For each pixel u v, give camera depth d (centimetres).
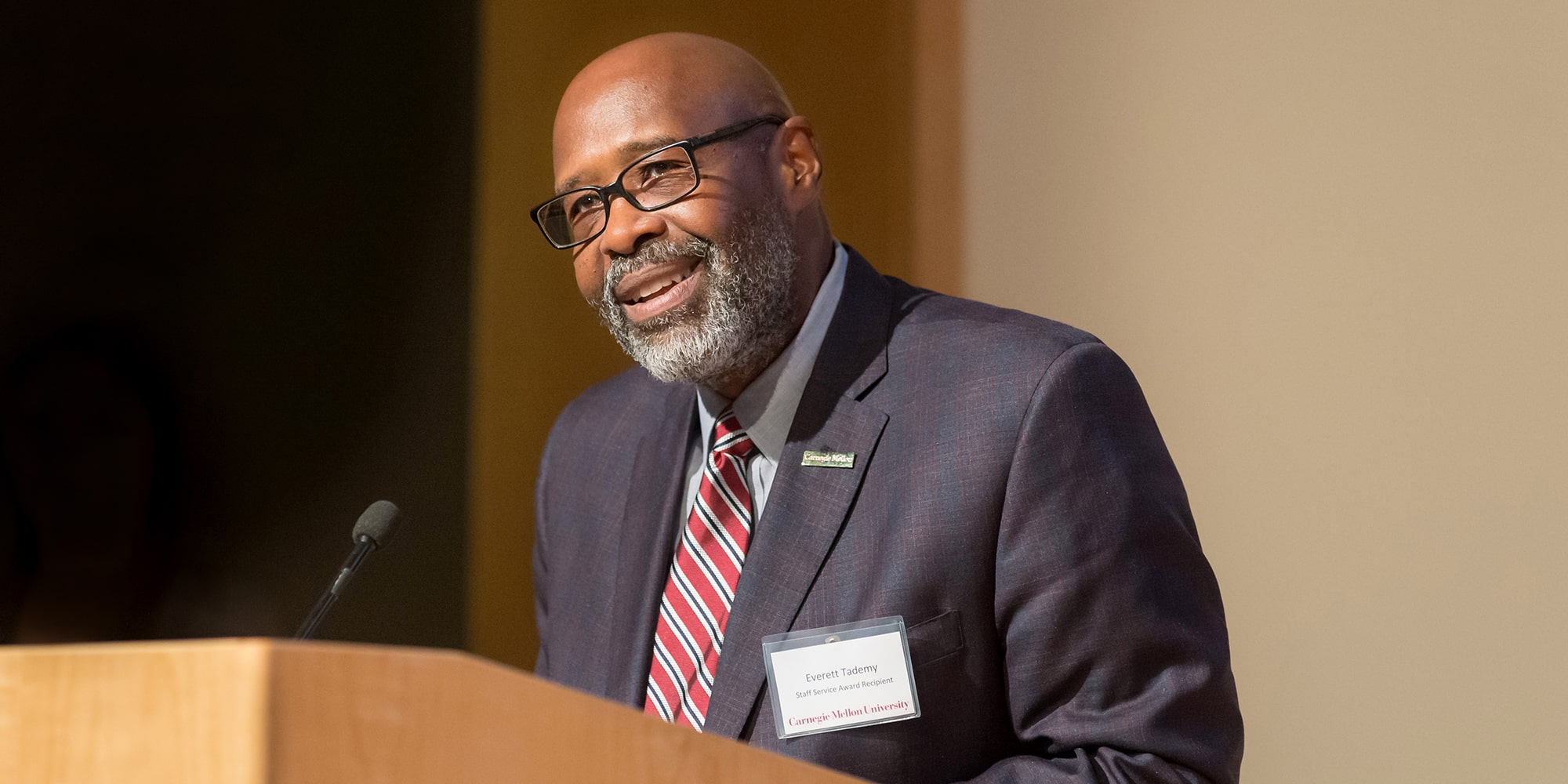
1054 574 338
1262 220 697
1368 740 643
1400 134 655
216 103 887
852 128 850
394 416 877
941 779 344
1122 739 325
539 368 880
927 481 357
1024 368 362
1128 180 749
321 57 894
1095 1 771
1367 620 648
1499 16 629
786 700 347
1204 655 336
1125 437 356
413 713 170
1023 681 340
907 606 348
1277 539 680
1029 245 785
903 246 826
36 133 874
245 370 880
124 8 882
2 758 163
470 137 891
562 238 404
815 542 363
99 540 872
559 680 415
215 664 159
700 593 383
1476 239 630
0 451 872
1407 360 646
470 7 897
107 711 162
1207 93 722
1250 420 693
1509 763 605
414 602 859
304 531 870
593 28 897
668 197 380
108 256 879
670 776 203
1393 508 645
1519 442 611
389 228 889
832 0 865
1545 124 613
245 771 155
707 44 404
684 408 436
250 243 885
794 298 394
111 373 875
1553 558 599
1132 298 741
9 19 870
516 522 867
